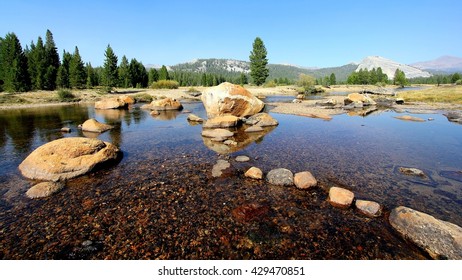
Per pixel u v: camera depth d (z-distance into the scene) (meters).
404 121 22.72
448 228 5.79
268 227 6.56
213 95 23.05
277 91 66.00
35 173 9.74
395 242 6.00
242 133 17.89
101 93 54.78
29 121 23.75
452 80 115.56
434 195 8.31
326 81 120.88
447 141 15.34
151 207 7.55
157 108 32.00
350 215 7.12
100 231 6.43
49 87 57.88
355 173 10.20
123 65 83.56
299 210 7.37
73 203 7.85
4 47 58.88
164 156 12.52
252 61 82.50
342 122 22.28
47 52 70.19
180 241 6.03
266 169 10.62
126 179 9.66
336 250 5.77
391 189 8.74
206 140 15.95
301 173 9.28
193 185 9.05
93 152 10.77
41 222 6.86
